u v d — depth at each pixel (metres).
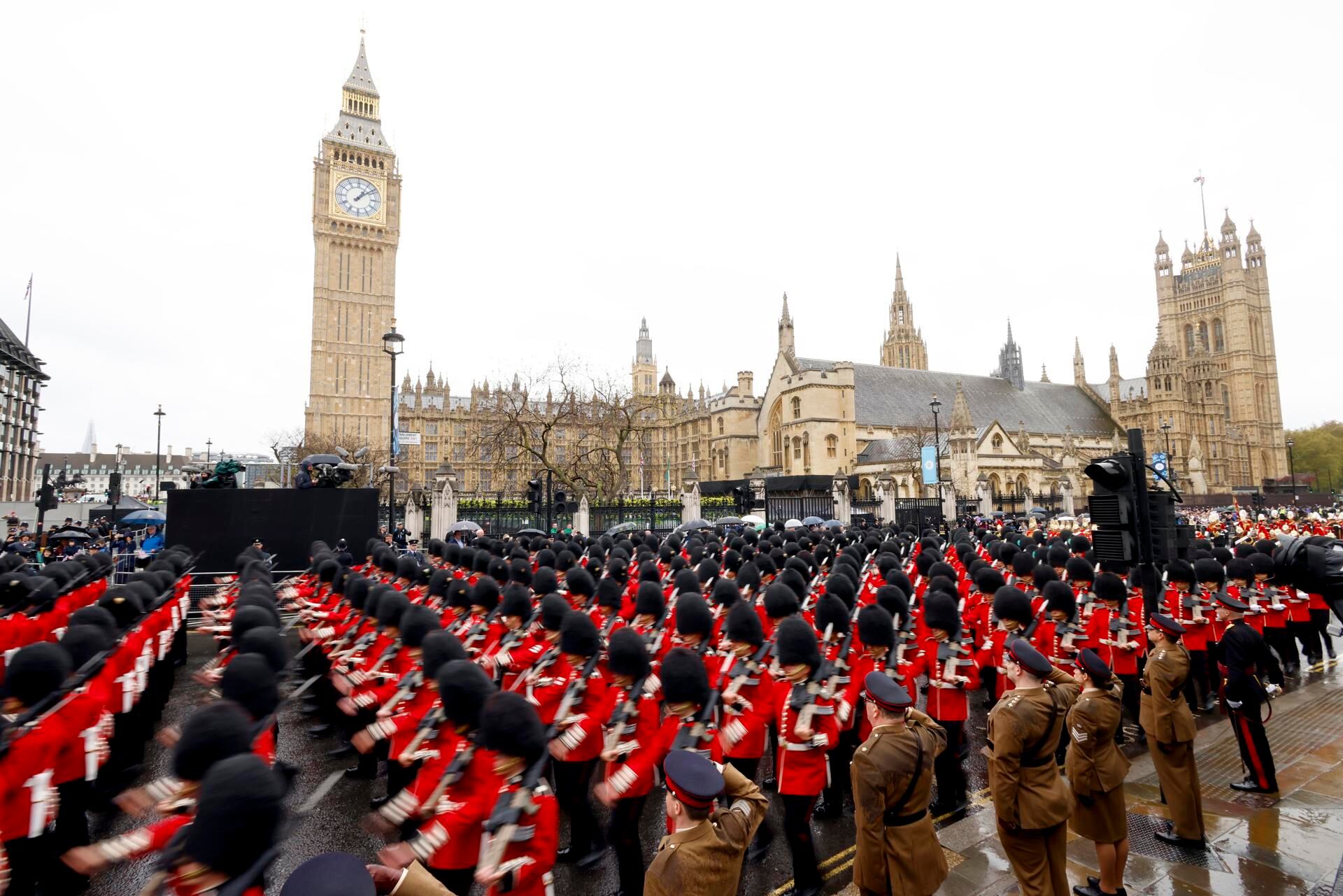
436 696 7.61
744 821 4.85
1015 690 6.20
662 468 110.94
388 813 6.08
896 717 5.70
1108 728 6.61
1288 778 9.66
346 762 10.91
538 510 39.03
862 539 24.22
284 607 17.19
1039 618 11.71
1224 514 54.31
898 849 5.42
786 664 7.16
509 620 10.52
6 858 6.06
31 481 81.75
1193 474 102.00
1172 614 13.38
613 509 41.81
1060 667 10.85
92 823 8.98
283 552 24.64
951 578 13.71
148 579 12.78
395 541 28.67
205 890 3.60
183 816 4.82
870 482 68.44
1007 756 5.86
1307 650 15.86
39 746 6.21
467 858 5.51
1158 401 108.81
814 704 6.97
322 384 115.19
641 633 10.87
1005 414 94.75
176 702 14.03
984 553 21.81
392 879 4.12
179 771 4.88
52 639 11.68
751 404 92.88
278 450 95.38
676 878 4.41
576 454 54.12
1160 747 7.92
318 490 25.17
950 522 46.53
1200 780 9.71
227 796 3.72
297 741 11.86
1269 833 8.10
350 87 122.19
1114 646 11.84
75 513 55.56
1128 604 13.16
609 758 6.68
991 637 12.12
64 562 15.57
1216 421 122.25
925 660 10.08
